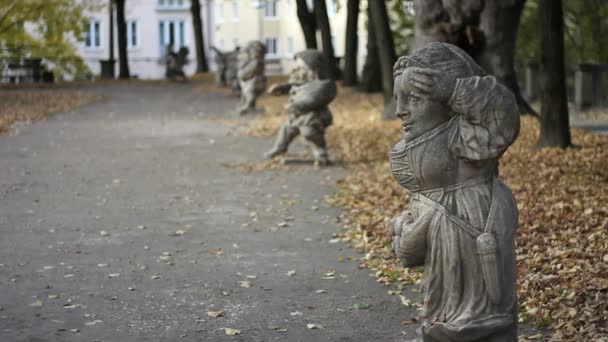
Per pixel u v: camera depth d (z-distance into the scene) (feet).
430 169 16.78
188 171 52.90
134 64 238.27
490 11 65.51
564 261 28.12
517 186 41.39
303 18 95.66
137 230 36.55
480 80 16.37
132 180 49.60
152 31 239.09
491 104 16.26
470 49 66.23
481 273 16.70
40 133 73.77
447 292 17.04
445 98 16.52
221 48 236.63
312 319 24.57
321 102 53.01
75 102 105.70
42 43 142.92
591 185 41.45
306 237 35.06
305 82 53.26
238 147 64.13
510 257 16.80
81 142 67.77
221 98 115.96
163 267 30.42
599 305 23.65
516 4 66.28
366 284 27.96
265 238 34.99
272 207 41.45
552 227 33.14
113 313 25.14
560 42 52.44
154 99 114.42
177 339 22.93
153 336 23.16
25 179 49.80
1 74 148.25
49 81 151.23
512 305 16.97
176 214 39.99
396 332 23.38
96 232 36.14
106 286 27.96
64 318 24.63
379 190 43.78
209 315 24.90
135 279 28.84
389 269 29.09
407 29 138.21
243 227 37.11
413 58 16.75
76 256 31.99
